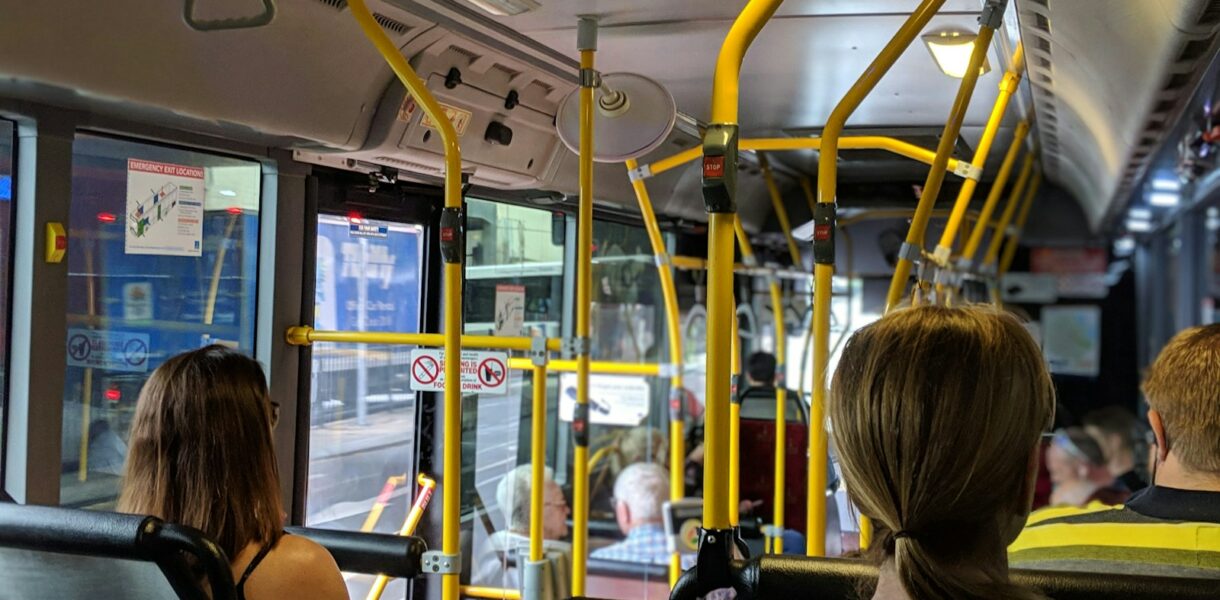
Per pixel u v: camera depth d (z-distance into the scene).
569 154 3.73
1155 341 10.44
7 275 2.31
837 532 3.13
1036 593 1.06
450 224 2.47
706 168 1.55
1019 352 1.05
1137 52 2.55
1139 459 6.34
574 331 4.61
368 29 2.35
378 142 2.97
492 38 2.93
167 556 1.57
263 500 1.96
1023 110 3.71
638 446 5.44
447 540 2.54
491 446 4.07
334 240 3.32
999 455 1.01
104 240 2.62
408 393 3.69
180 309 2.83
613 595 4.77
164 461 1.91
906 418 1.03
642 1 2.56
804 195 4.88
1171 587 1.34
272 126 2.65
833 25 2.74
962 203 2.87
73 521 1.59
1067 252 10.36
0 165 2.30
